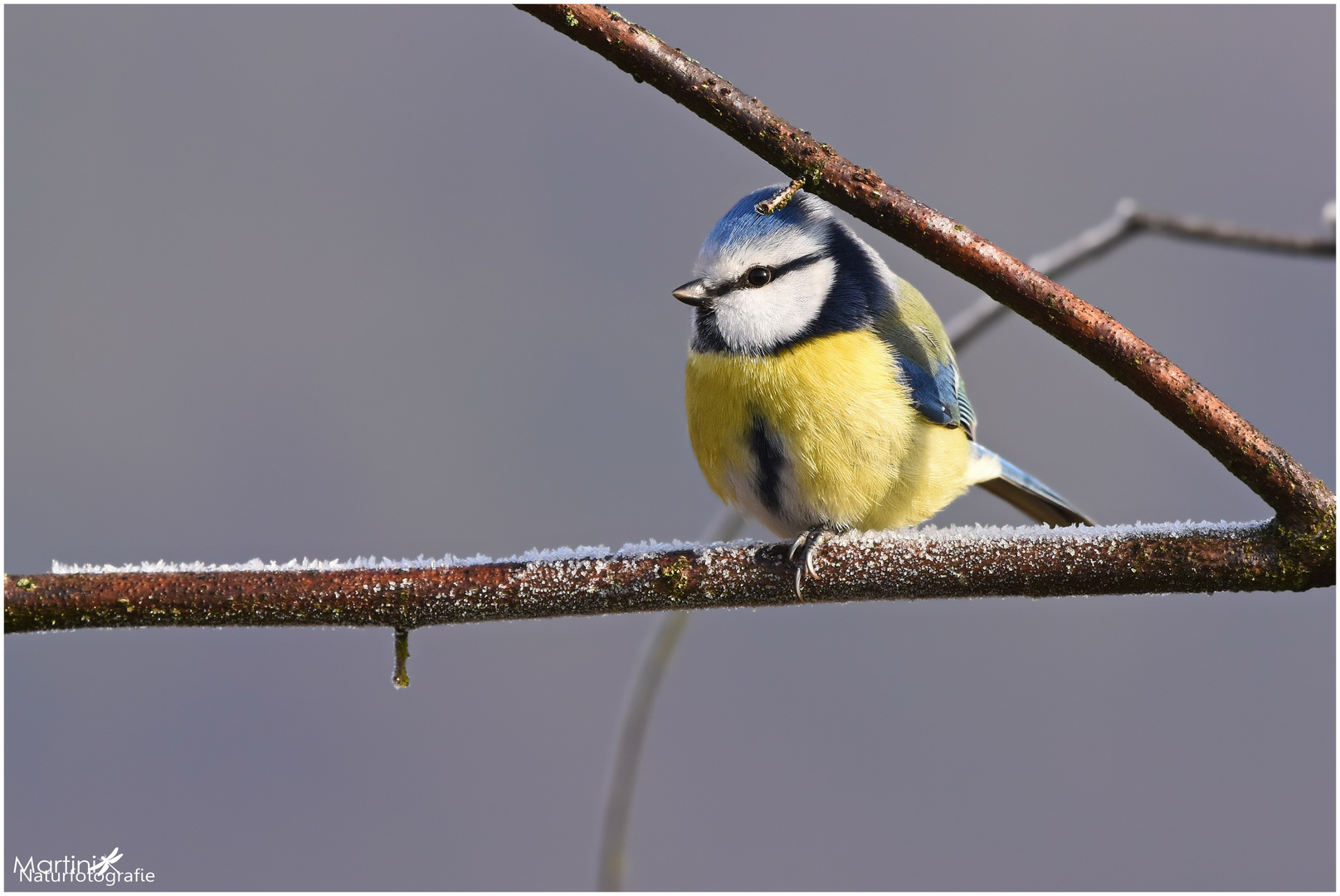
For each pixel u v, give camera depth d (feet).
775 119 13.46
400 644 15.61
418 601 15.39
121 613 14.74
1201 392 13.61
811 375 21.76
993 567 15.33
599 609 15.98
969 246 13.34
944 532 15.97
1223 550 14.33
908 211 13.39
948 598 15.80
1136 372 13.44
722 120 13.47
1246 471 13.76
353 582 15.35
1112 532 15.06
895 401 22.03
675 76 13.41
